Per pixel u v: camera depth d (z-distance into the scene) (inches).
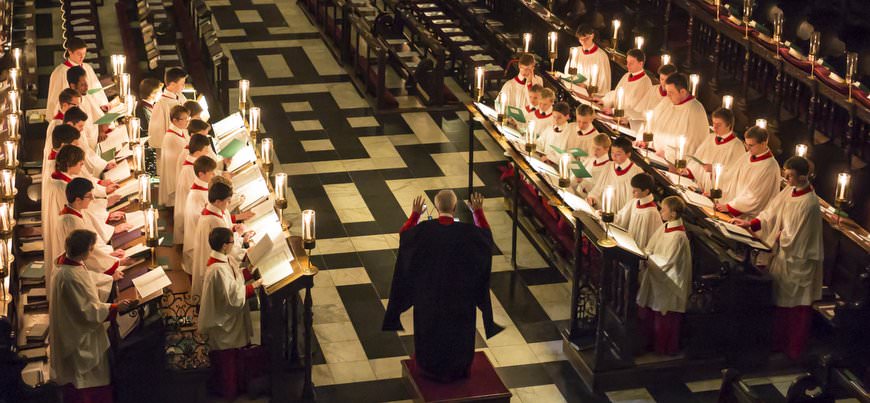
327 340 452.8
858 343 419.2
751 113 561.9
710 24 591.8
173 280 444.5
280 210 430.6
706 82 603.2
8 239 439.2
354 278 501.4
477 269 388.2
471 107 550.6
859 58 535.8
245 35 822.5
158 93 540.1
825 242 467.2
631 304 408.5
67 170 440.8
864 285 413.7
